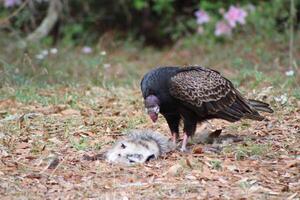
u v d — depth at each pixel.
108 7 25.02
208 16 22.52
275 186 8.86
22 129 11.75
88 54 21.45
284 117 12.20
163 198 8.47
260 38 21.12
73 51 21.61
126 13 24.98
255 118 11.00
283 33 21.55
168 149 10.38
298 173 9.32
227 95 10.72
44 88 15.45
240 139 10.97
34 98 14.13
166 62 21.12
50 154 10.32
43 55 18.27
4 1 22.67
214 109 10.59
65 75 17.25
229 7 23.42
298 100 13.27
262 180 9.07
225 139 10.95
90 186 8.95
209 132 11.17
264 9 22.41
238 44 21.03
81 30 23.97
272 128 11.57
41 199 8.51
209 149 10.45
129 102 13.91
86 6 24.28
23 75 16.44
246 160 9.92
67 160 10.05
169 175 9.30
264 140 10.89
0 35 20.27
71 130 11.65
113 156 9.98
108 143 10.95
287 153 10.26
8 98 14.17
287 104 12.99
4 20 20.28
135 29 24.94
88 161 10.02
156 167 9.68
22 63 17.11
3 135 11.38
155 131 11.25
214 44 22.03
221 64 19.67
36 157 10.21
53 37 24.22
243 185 8.80
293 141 10.84
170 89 10.23
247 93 14.07
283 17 21.45
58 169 9.64
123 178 9.23
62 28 23.33
